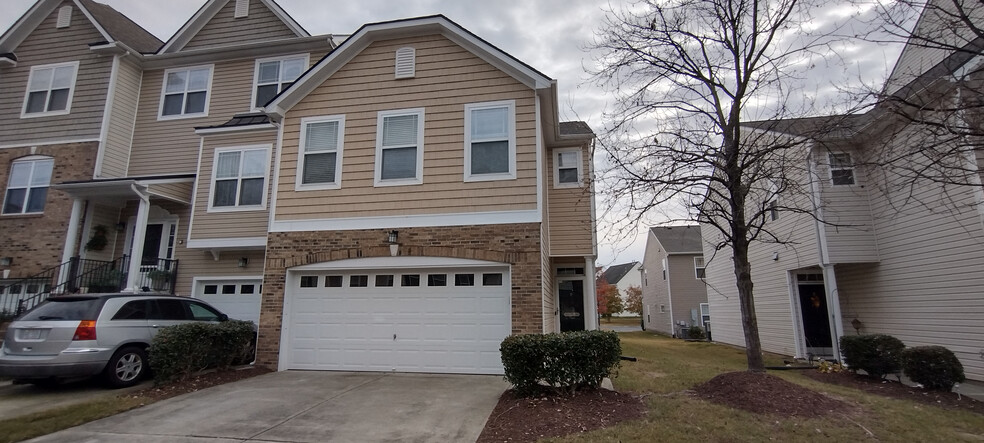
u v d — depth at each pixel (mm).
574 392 6613
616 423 5484
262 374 8969
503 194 9289
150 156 14062
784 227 14883
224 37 14977
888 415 6055
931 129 5949
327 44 14164
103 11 15320
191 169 13805
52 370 7020
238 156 12164
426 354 9141
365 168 9945
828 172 12234
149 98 14578
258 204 11820
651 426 5340
